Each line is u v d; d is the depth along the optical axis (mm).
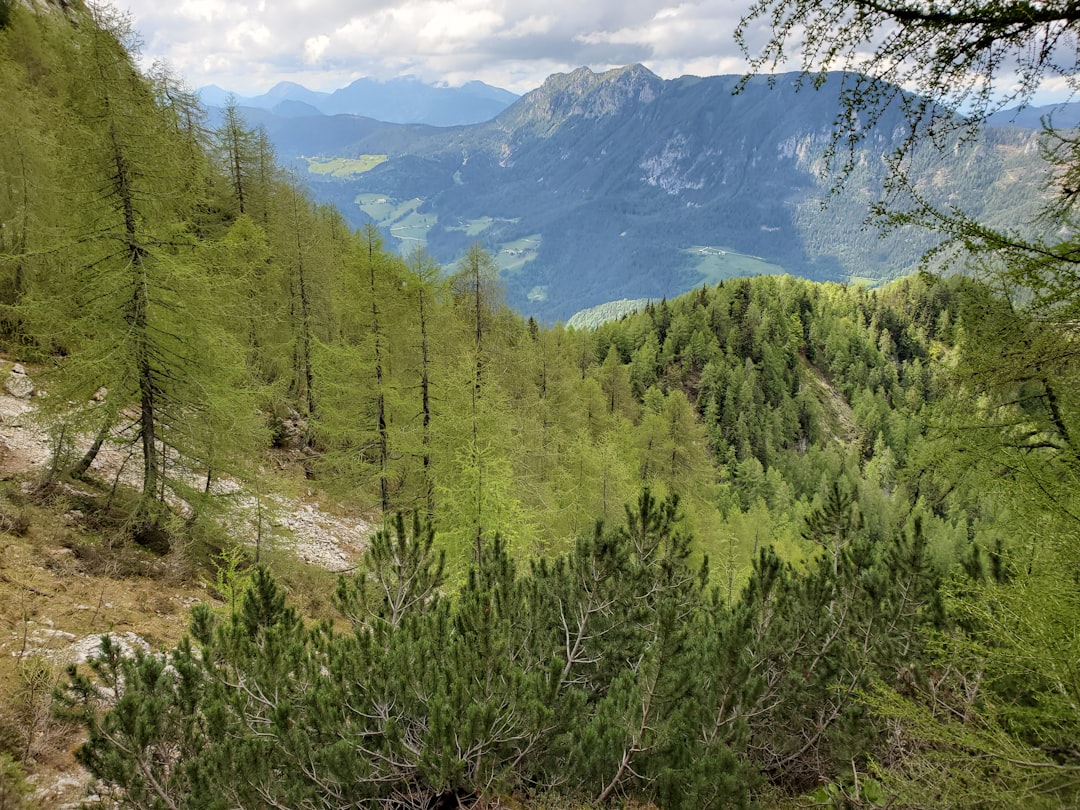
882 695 7078
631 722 5980
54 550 11172
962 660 6234
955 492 9234
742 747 6676
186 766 4812
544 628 8062
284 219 30031
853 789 6914
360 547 21078
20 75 26141
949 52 3174
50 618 9000
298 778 5359
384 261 20453
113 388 12078
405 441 20625
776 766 8242
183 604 11617
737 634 6441
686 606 9180
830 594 8547
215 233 24516
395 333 20844
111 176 11680
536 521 20656
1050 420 6898
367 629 6328
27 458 14297
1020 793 4379
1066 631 4871
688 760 6395
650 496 9078
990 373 5137
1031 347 4473
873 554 9172
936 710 6953
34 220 18703
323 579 16203
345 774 5152
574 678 8102
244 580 10781
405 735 5816
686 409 45031
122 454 17359
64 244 11680
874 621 8195
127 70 12047
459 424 19516
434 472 20156
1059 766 4277
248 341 23344
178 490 13555
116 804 5164
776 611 8297
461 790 5906
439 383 21562
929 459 8555
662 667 5699
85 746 4797
